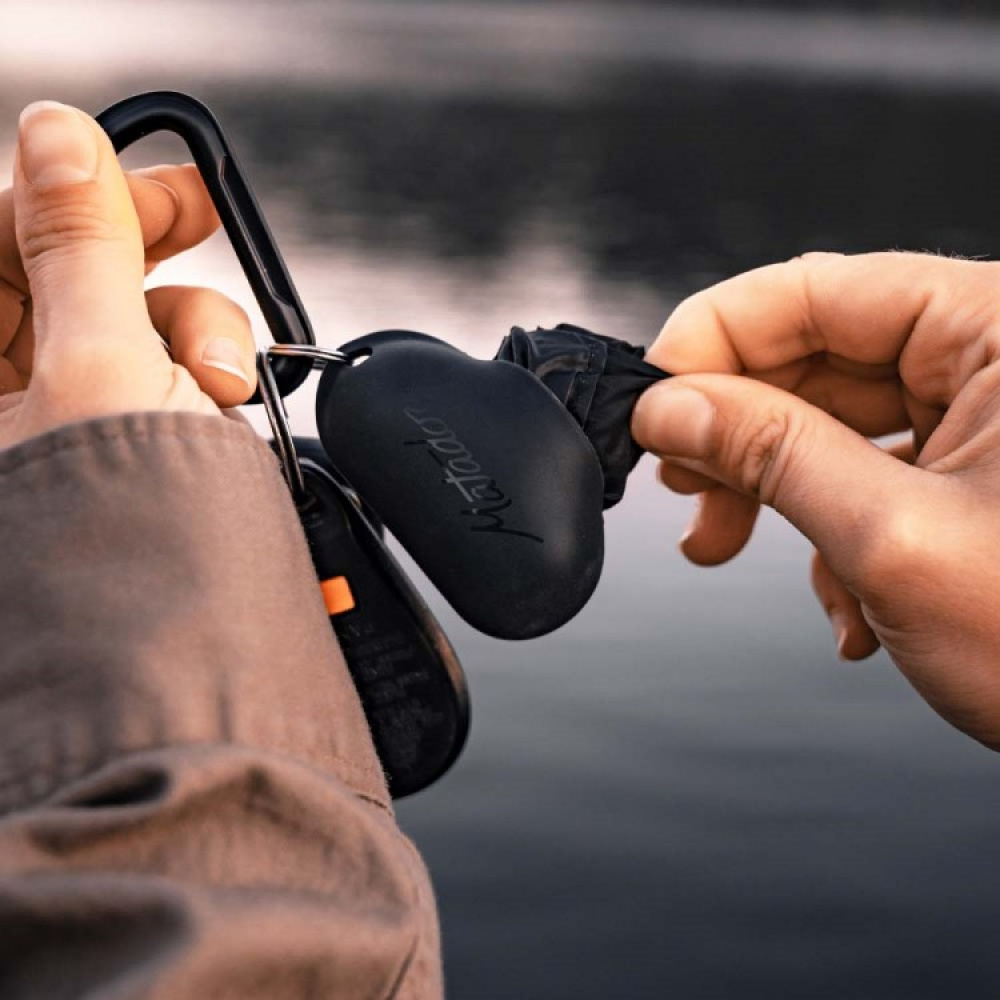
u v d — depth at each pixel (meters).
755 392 1.12
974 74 108.38
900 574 1.06
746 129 51.81
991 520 1.05
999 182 38.84
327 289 17.55
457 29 132.88
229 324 0.86
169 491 0.61
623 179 36.69
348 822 0.56
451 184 33.81
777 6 146.62
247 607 0.61
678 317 1.23
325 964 0.51
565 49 112.31
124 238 0.76
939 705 1.11
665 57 109.38
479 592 0.85
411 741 0.84
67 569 0.59
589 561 0.86
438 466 0.86
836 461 1.09
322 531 0.84
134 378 0.71
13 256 0.97
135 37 88.12
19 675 0.57
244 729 0.58
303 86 58.62
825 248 25.08
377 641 0.84
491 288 18.59
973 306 1.17
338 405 0.90
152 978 0.45
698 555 1.40
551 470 0.86
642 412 1.08
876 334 1.21
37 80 49.28
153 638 0.57
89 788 0.52
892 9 146.25
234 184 0.89
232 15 129.75
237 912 0.48
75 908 0.47
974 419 1.12
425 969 0.57
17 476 0.61
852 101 70.00
